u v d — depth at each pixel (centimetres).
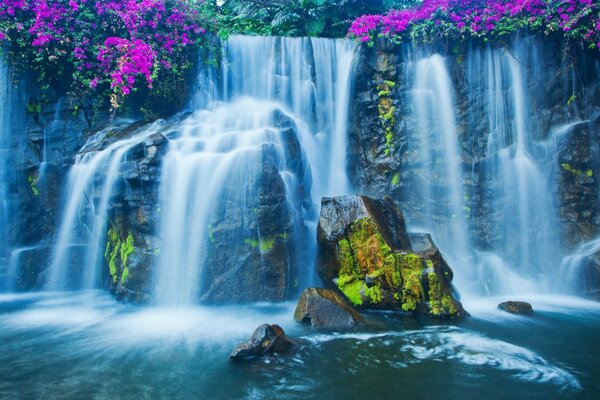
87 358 464
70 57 875
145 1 918
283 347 471
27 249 834
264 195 692
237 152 711
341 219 668
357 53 984
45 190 868
